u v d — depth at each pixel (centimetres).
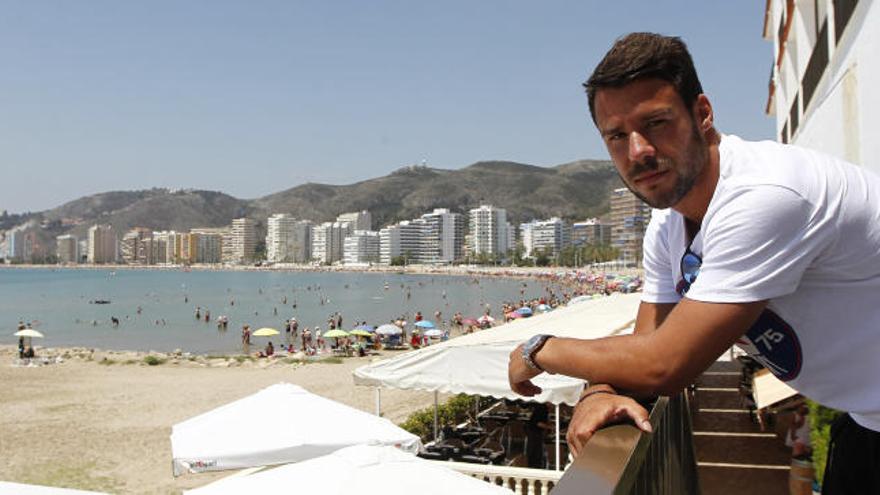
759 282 165
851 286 177
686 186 178
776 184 164
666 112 173
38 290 17025
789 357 191
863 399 185
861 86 788
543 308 8638
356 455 774
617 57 173
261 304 12700
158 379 4134
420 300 13738
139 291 16662
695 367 170
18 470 2034
